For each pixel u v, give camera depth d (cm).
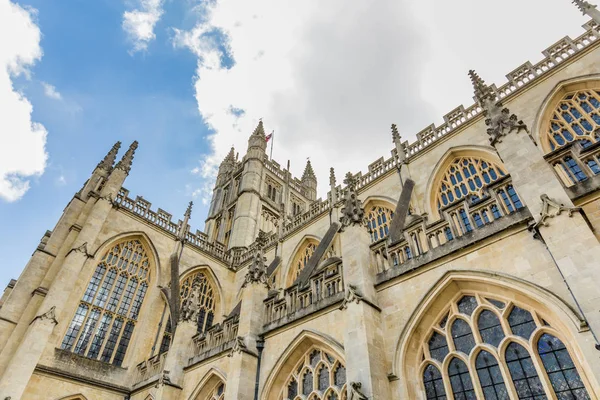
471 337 1788
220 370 2931
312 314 2525
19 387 3083
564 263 1449
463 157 3622
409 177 3941
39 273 3919
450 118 3984
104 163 5269
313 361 2438
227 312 5166
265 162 8894
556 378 1462
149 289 4681
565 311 1453
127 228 4775
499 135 2009
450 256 1977
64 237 4275
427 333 1959
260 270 3262
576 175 2275
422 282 2036
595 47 3088
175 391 3142
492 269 1780
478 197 3272
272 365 2597
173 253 5075
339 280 2572
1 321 3497
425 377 1867
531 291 1608
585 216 1538
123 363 4059
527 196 1725
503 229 1806
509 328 1681
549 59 3416
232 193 8681
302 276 3406
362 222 2569
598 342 1252
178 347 3397
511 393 1537
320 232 4691
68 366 3619
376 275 2312
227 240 7462
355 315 2036
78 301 3975
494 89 3678
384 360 1948
